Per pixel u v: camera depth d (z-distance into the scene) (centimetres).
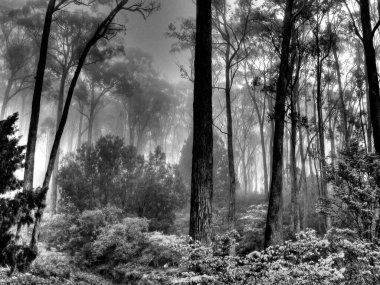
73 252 1427
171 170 1908
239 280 537
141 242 1417
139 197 1731
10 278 722
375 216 717
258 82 1922
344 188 791
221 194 2525
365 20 1052
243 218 1702
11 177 679
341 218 810
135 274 1205
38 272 898
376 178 755
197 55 748
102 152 1773
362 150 795
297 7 1605
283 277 505
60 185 1722
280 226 924
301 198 2042
